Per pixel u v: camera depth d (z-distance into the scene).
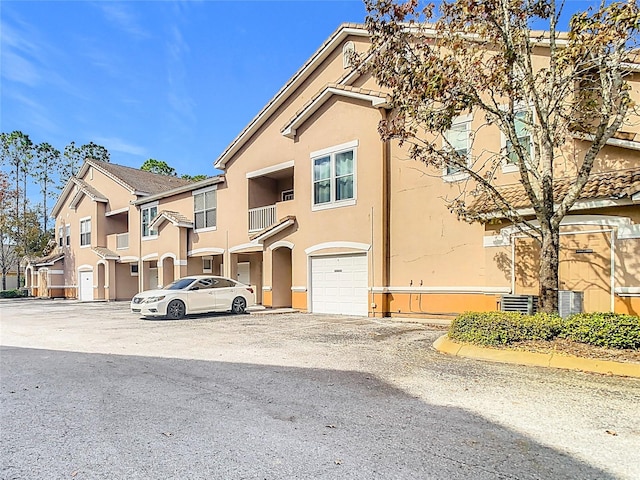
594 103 8.96
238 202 20.41
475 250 12.39
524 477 3.38
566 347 7.14
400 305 13.88
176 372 6.98
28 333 12.23
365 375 6.59
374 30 9.02
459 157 9.09
